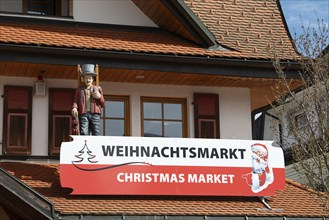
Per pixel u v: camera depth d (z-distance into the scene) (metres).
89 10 19.05
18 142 17.80
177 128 19.05
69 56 17.38
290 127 18.16
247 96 19.56
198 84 19.16
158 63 17.89
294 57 18.83
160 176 16.41
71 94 18.41
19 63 17.19
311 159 18.12
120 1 19.27
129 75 18.30
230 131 19.25
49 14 19.14
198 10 20.00
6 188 14.57
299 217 16.36
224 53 18.36
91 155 16.11
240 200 16.86
